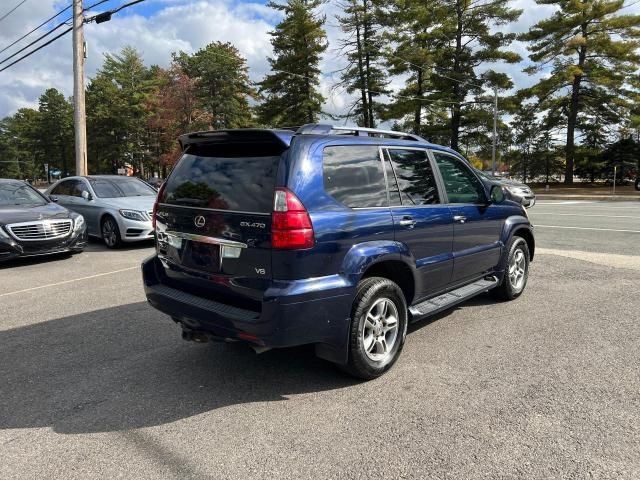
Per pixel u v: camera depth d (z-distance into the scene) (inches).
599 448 108.7
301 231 124.8
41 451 111.9
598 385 139.6
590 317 201.6
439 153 184.2
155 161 2434.8
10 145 4128.9
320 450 110.6
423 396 135.6
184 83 1999.3
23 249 327.9
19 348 177.6
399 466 103.9
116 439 116.8
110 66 2539.4
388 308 151.3
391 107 1584.6
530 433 115.3
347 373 148.8
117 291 258.7
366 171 149.1
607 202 955.3
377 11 1492.4
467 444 111.3
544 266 301.0
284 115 1774.1
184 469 104.6
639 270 286.5
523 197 724.0
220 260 137.0
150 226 402.6
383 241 147.1
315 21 1697.8
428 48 1510.8
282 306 122.8
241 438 116.4
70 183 459.5
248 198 132.1
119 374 154.3
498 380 144.3
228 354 169.9
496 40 1429.6
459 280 190.5
